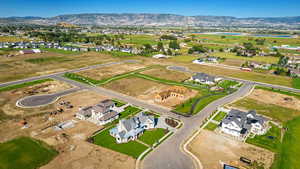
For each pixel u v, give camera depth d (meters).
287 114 82.31
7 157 52.78
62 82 115.44
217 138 64.31
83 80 119.94
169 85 116.56
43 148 56.69
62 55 197.75
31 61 165.88
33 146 57.41
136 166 50.81
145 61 183.12
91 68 150.00
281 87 116.06
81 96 96.12
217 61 190.00
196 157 54.97
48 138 61.44
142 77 130.88
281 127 72.06
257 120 71.31
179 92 99.38
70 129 67.19
